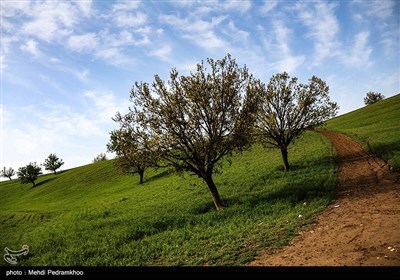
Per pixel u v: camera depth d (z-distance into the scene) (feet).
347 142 168.04
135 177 233.35
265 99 115.65
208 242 53.62
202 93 76.69
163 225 76.28
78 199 204.13
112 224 93.81
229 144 81.05
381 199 57.88
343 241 39.99
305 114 118.01
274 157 162.61
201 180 142.00
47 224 132.57
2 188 381.60
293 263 35.94
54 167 392.47
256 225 57.52
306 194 75.15
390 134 153.38
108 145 204.64
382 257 32.53
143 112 77.97
